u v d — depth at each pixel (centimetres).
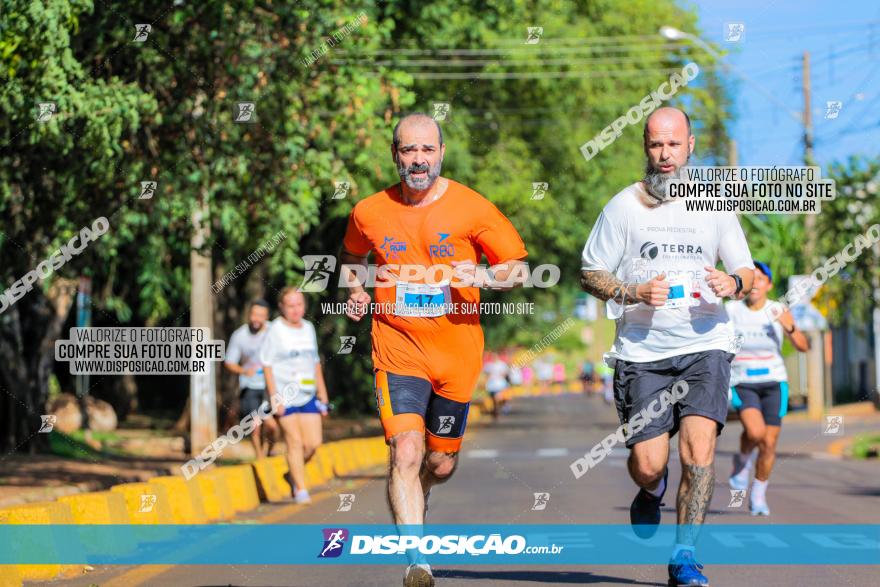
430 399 1228
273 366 2266
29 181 2286
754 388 1988
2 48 1850
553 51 5322
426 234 1195
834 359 8981
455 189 1204
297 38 2295
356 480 2880
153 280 4069
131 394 5922
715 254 1229
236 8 2231
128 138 2300
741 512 2055
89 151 2170
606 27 5941
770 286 1978
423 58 4550
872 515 2005
